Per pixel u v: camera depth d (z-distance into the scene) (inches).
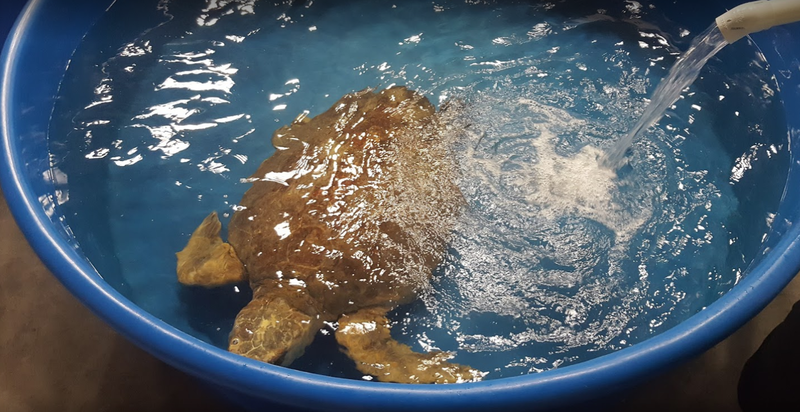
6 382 72.2
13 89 72.8
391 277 64.5
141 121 79.7
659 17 89.7
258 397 54.9
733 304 55.4
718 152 77.3
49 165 74.2
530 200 72.8
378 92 82.7
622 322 65.4
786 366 62.7
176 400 70.7
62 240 60.9
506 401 51.7
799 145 74.2
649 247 70.3
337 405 52.3
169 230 72.1
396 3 92.5
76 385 71.9
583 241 70.3
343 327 62.8
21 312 77.0
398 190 68.7
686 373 71.5
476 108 81.1
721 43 70.0
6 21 89.3
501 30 89.6
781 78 80.3
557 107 81.7
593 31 88.9
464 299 66.1
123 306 56.6
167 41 86.8
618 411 69.9
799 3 57.9
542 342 64.1
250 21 89.7
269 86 83.7
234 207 73.5
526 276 67.7
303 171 70.5
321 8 91.7
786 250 58.3
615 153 77.2
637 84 83.7
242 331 61.1
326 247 64.3
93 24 86.1
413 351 63.3
